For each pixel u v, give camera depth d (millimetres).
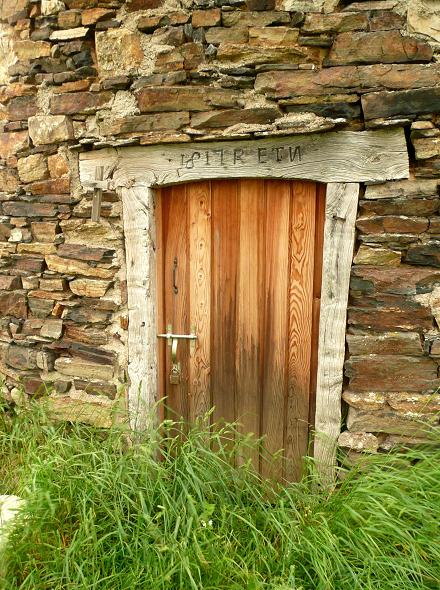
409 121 1827
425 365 1986
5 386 2686
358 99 1874
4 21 2289
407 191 1907
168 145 2115
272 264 2189
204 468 2010
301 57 1909
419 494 1847
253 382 2320
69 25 2154
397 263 1956
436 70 1800
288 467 2348
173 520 1850
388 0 1805
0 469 2314
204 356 2369
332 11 1851
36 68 2260
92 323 2406
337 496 1895
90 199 2297
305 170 1982
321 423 2141
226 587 1610
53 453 2111
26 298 2516
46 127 2277
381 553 1662
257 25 1913
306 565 1729
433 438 2020
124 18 2068
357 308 2012
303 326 2201
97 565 1700
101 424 2432
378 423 2051
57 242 2385
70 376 2504
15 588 1669
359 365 2031
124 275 2312
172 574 1625
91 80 2180
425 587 1592
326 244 2004
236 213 2193
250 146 2023
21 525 1793
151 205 2223
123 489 1883
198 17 1964
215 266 2268
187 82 2045
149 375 2336
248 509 1981
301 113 1940
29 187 2389
